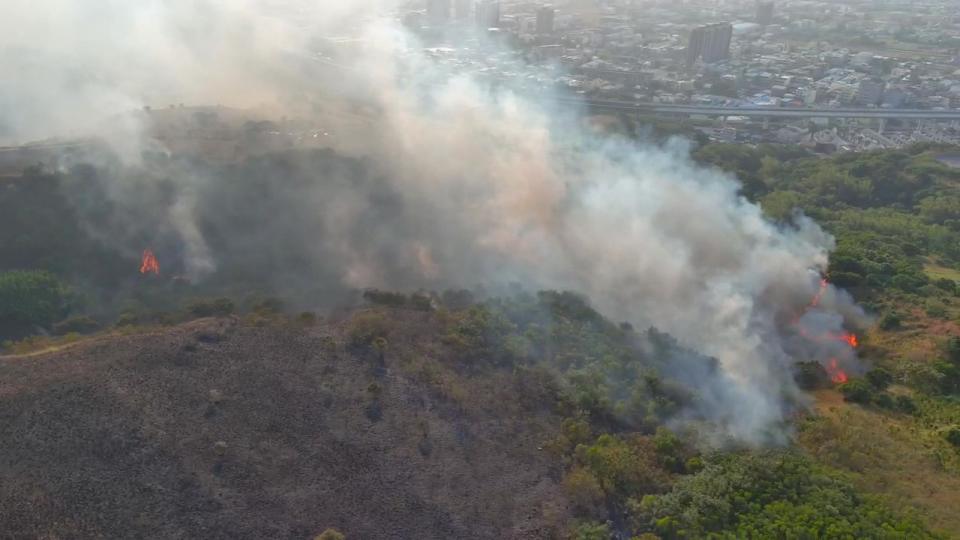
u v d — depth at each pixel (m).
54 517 45.34
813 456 58.12
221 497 48.09
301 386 59.16
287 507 48.00
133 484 48.28
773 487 51.75
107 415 53.81
